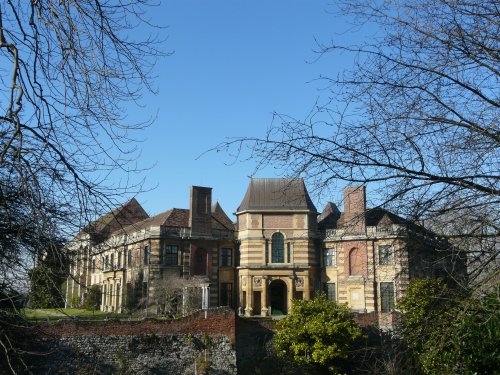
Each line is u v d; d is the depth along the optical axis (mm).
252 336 35594
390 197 8148
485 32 7762
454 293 7824
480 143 7645
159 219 51812
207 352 33250
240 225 51469
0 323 8320
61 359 27391
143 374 31312
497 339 7922
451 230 7809
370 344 28859
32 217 7539
